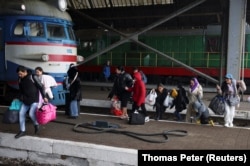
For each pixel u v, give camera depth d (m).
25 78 6.80
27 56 10.27
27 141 6.66
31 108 6.89
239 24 10.39
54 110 7.06
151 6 15.12
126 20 17.41
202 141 6.77
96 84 17.14
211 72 17.25
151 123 8.70
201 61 17.58
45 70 10.34
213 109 8.38
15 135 6.81
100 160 6.00
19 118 6.85
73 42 11.48
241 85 10.40
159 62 18.55
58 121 8.53
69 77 9.23
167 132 7.29
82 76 20.73
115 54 19.64
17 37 10.32
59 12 11.02
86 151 6.12
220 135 7.34
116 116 9.68
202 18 16.48
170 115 10.78
